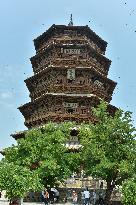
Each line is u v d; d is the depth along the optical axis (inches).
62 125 1689.2
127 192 1242.0
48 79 2256.4
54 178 1573.6
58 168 1534.2
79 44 2226.9
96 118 2118.6
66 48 2252.7
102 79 2298.2
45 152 1552.7
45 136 1596.9
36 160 1557.6
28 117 2406.5
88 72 2201.0
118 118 1533.0
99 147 1508.4
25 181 1058.7
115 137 1509.6
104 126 1536.7
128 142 1507.1
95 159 1470.2
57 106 2143.2
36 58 2402.8
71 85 2181.3
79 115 2122.3
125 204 1264.8
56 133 1590.8
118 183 1491.1
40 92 2271.2
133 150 1485.0
